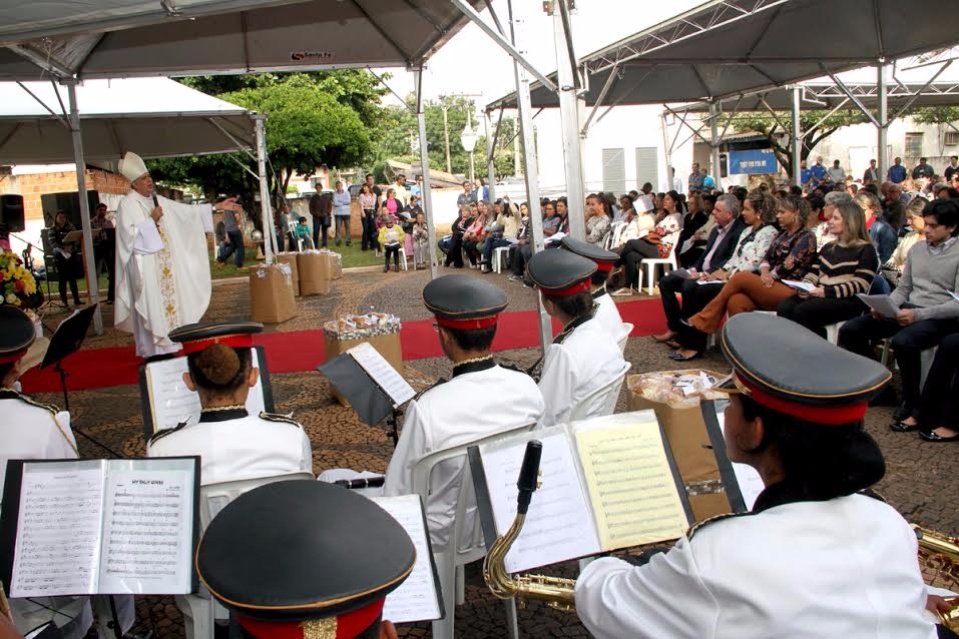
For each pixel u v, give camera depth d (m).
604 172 22.02
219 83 19.25
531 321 8.85
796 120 15.44
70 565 1.94
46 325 10.85
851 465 1.21
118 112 10.16
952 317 4.76
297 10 7.68
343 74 21.34
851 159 27.67
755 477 2.03
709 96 16.09
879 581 1.18
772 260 6.42
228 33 8.02
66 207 15.94
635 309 9.08
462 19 7.50
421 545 1.95
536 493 1.90
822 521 1.21
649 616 1.29
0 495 2.43
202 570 0.95
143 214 7.12
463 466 2.46
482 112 15.23
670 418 2.86
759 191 6.86
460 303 2.49
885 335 5.37
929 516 3.68
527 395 2.58
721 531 1.24
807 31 10.84
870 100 17.06
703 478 2.86
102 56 8.45
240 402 2.38
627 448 1.93
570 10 5.11
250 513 0.99
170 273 7.34
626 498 1.89
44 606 2.45
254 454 2.31
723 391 1.34
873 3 9.80
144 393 3.02
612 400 3.08
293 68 8.88
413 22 8.08
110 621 2.65
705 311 6.36
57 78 8.71
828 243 5.82
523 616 3.05
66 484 1.98
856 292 5.55
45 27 3.56
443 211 27.69
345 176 37.19
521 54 4.93
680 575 1.24
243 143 13.96
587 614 1.43
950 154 28.17
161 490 1.97
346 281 14.62
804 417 1.20
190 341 2.29
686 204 10.61
